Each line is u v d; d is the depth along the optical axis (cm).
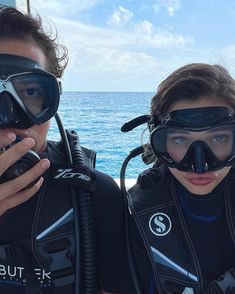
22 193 103
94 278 123
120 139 1445
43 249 119
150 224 132
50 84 108
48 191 126
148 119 145
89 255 121
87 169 129
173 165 122
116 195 137
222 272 123
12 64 108
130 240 135
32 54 115
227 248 126
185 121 118
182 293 123
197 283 121
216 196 128
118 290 133
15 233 121
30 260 120
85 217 123
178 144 122
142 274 131
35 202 124
